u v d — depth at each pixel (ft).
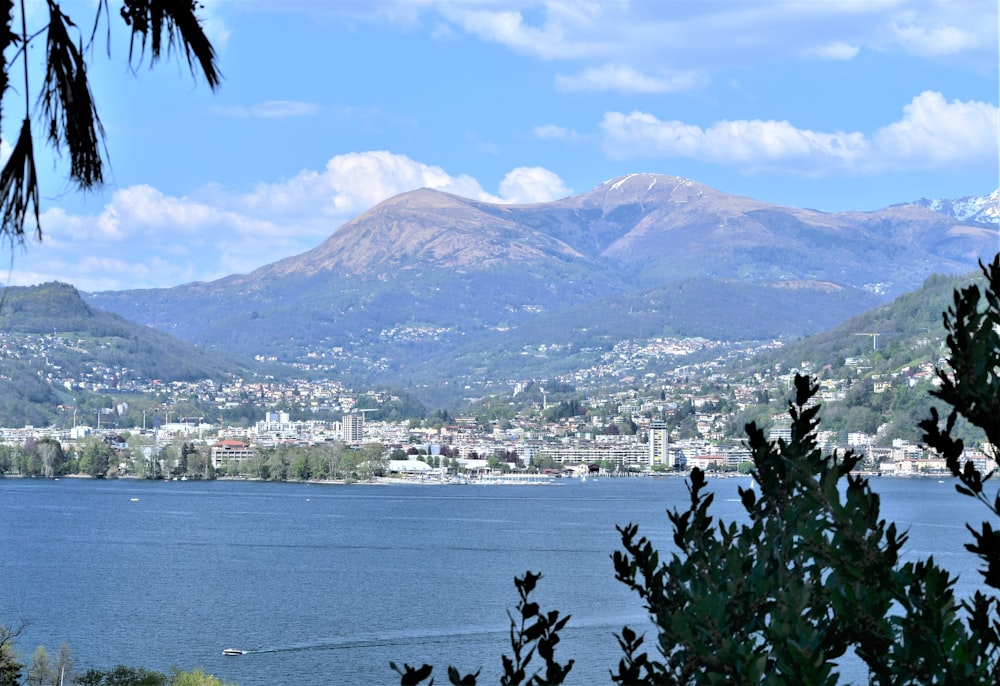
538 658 270.67
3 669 179.73
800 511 34.86
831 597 30.86
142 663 284.41
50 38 26.12
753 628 34.58
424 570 469.57
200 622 343.05
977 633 31.30
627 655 37.68
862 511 31.22
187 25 27.17
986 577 30.83
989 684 29.27
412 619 341.00
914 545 491.72
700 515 37.32
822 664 29.73
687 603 35.94
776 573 35.17
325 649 298.76
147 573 467.93
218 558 523.70
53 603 383.24
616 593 380.99
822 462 35.42
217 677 264.31
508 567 477.36
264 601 384.68
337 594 400.06
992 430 30.81
